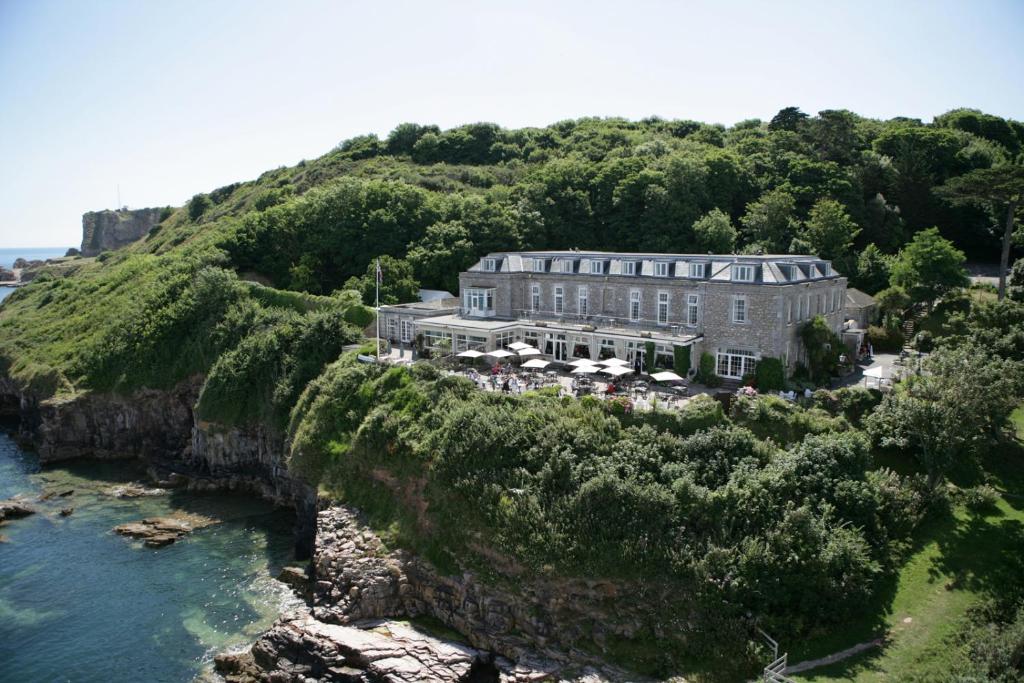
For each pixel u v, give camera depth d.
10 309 103.19
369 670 33.47
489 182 117.19
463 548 38.41
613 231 85.56
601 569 34.34
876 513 36.34
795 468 36.38
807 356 52.53
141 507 55.31
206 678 34.09
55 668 34.75
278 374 60.59
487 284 66.00
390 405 47.75
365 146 148.38
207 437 61.00
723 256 55.94
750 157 95.50
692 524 35.06
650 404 42.06
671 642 31.91
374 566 39.72
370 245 85.00
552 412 41.41
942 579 33.69
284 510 54.88
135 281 85.88
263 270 86.62
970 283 71.88
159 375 68.69
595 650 32.81
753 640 31.02
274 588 42.31
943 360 40.03
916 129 98.44
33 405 74.00
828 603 32.03
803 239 77.88
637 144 119.25
